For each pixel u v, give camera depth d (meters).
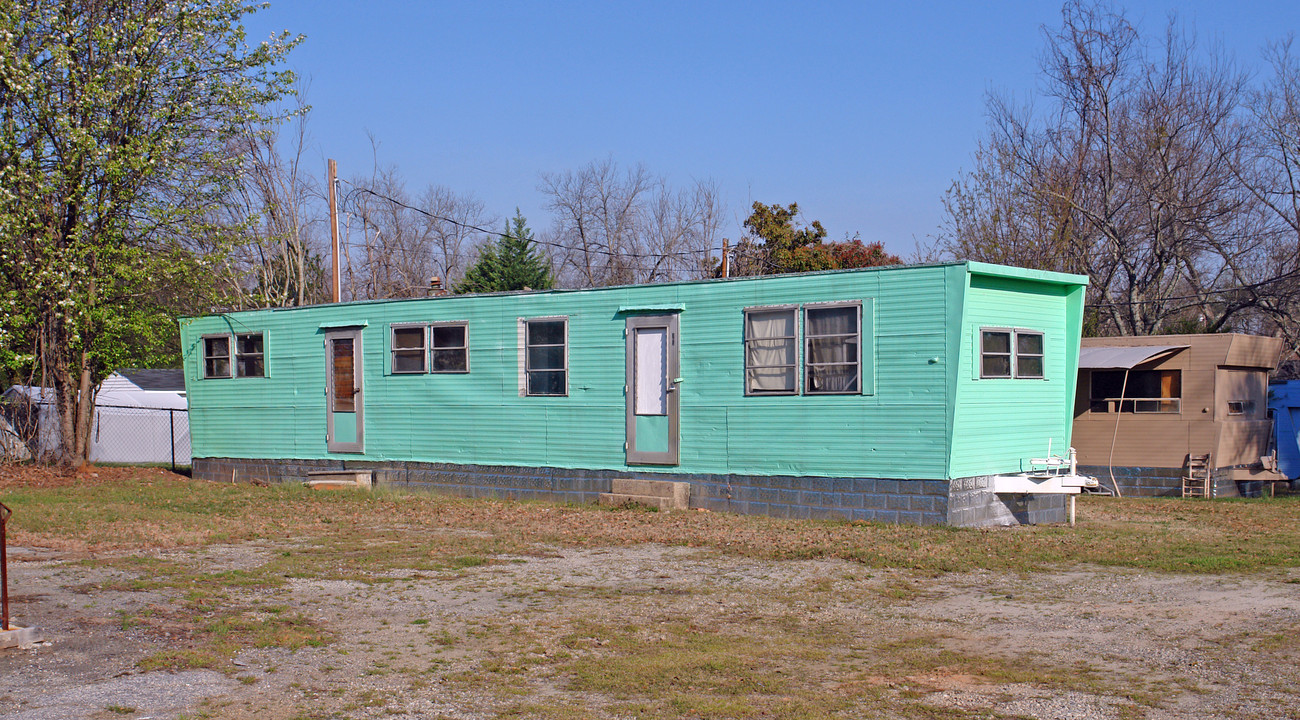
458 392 17.97
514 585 10.09
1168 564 10.94
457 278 53.91
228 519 14.76
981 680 6.81
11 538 12.54
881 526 13.62
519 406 17.33
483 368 17.72
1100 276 31.61
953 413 13.49
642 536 13.05
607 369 16.50
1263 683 6.61
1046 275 14.58
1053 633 8.13
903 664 7.26
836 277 14.42
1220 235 30.66
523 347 17.34
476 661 7.31
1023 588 9.91
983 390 14.06
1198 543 12.34
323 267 49.62
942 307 13.62
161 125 20.56
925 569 10.83
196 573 10.48
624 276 51.09
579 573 10.74
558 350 16.97
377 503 16.58
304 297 39.97
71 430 20.94
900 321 13.93
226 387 20.94
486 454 17.64
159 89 20.48
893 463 13.95
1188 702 6.26
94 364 21.62
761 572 10.78
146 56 20.00
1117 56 30.81
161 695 6.37
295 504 16.53
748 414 15.16
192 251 21.75
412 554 11.83
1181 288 33.84
